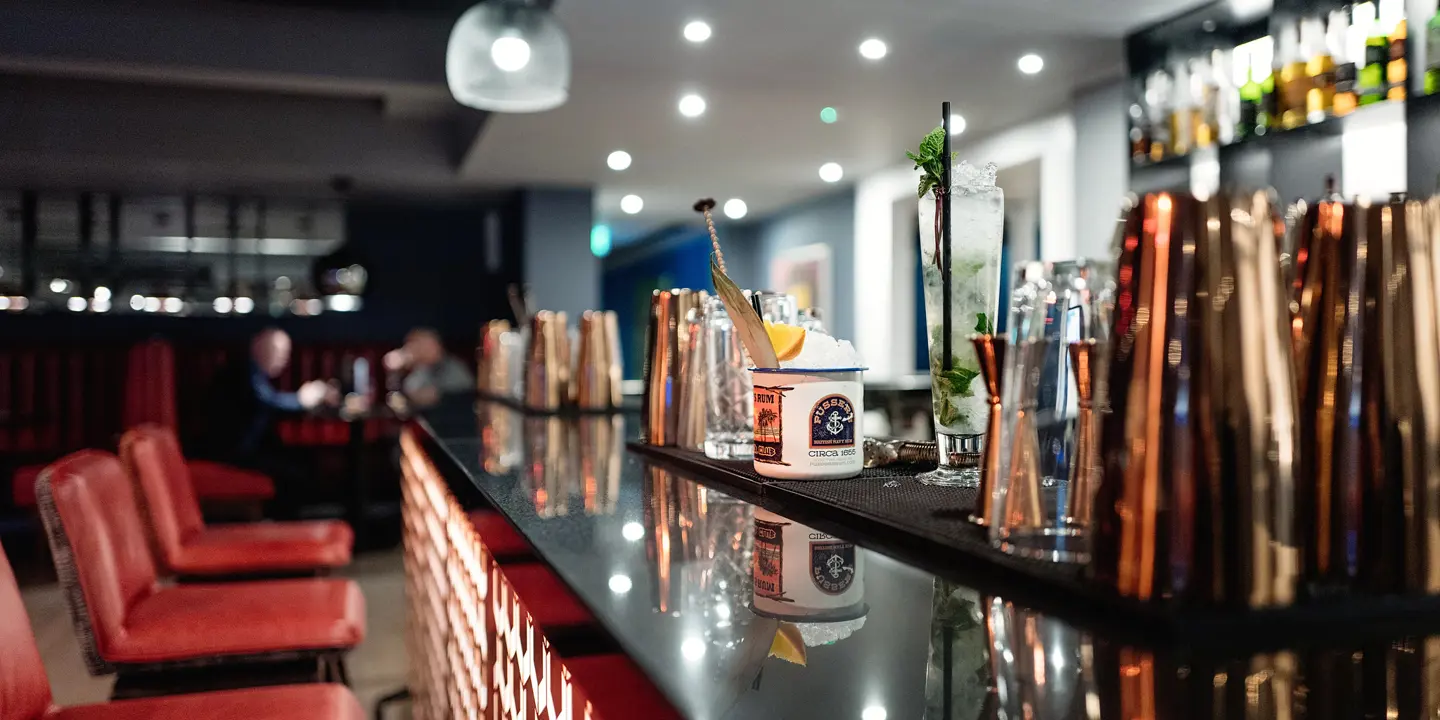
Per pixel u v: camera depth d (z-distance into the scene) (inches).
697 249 491.8
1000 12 162.6
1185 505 27.2
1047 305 34.1
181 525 106.7
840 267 350.9
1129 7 160.7
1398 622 27.8
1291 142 144.9
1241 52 155.4
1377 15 128.1
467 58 129.0
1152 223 28.2
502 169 298.0
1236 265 27.7
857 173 309.1
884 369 317.1
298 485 265.6
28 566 219.0
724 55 183.8
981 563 34.4
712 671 23.9
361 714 62.0
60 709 57.9
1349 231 29.3
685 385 74.6
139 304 340.8
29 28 211.0
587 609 30.7
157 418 261.4
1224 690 22.5
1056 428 33.7
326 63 230.8
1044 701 21.7
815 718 20.6
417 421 125.2
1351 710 21.4
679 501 52.3
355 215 365.4
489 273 377.4
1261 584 27.1
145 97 277.9
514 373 165.8
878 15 163.2
